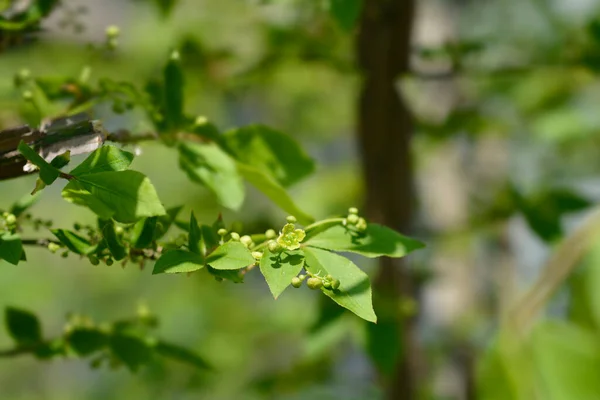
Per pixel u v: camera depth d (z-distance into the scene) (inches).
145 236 28.6
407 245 28.8
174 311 85.4
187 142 31.6
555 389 29.8
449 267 64.4
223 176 31.2
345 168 71.0
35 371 103.8
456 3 70.8
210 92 48.8
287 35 43.4
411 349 41.4
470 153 72.7
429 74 39.8
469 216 59.7
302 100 78.7
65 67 40.6
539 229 38.3
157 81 33.4
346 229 28.9
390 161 39.6
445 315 63.3
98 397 91.5
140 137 31.4
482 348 54.9
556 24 62.4
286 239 28.2
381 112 39.0
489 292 66.4
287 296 65.2
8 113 33.1
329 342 35.8
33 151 27.5
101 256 28.6
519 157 71.6
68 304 97.1
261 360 73.4
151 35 53.4
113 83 31.7
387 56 38.2
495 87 61.7
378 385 43.3
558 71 44.9
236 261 27.8
